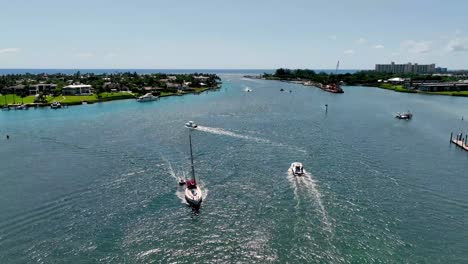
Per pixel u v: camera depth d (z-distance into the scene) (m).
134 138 130.62
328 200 74.50
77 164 98.94
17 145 121.25
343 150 112.94
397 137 132.62
